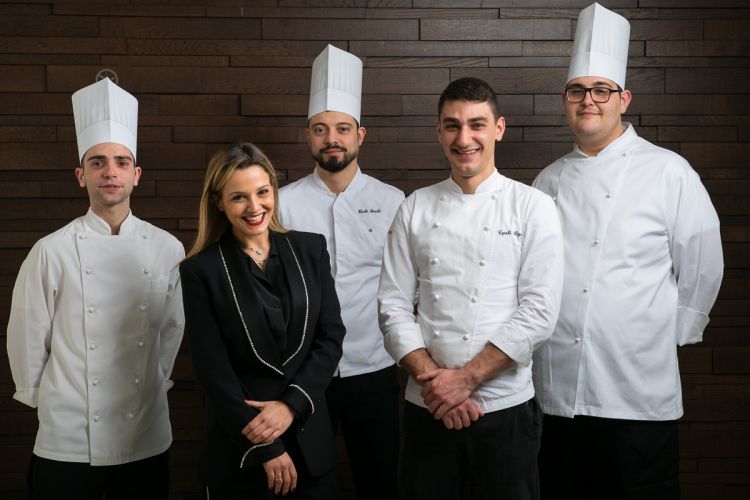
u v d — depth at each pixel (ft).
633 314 7.72
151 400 7.62
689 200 7.86
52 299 7.35
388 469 8.69
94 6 9.77
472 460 6.72
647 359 7.77
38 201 9.85
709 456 10.02
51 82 9.78
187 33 9.86
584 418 7.97
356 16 9.93
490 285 6.73
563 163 8.39
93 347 7.30
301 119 9.98
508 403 6.64
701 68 9.96
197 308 6.33
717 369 10.00
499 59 9.98
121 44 9.82
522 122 10.02
